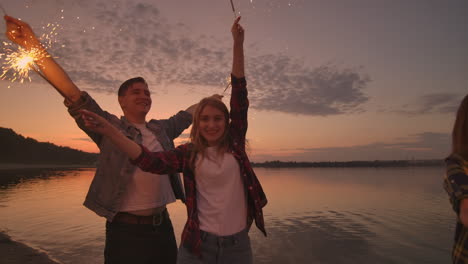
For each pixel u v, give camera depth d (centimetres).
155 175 219
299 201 1714
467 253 113
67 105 202
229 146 194
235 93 209
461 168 112
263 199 194
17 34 180
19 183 2723
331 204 1581
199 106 194
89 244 654
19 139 13200
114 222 214
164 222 230
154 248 218
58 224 882
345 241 799
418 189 2594
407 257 676
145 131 244
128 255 209
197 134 191
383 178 4778
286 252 693
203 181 184
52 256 564
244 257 179
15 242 662
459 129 118
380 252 706
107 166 212
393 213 1287
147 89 244
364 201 1719
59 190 2019
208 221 178
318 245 755
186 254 177
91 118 152
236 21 207
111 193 210
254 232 902
